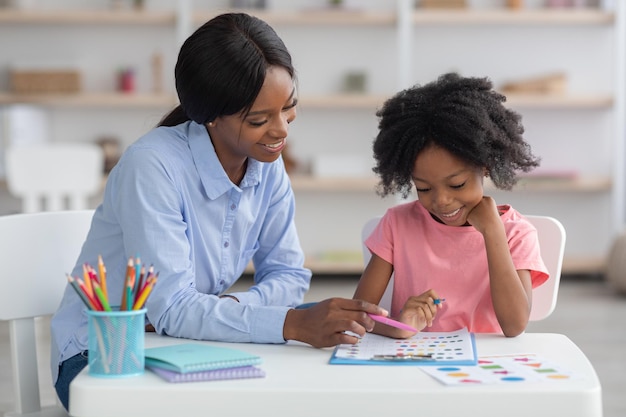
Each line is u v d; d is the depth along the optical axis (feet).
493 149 5.53
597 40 20.25
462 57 20.26
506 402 3.72
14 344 6.10
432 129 5.38
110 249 5.65
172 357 4.11
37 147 16.70
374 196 20.59
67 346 5.56
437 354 4.48
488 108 5.61
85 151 16.84
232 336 4.92
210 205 5.74
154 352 4.26
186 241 5.39
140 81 20.35
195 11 19.94
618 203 19.81
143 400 3.82
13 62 20.24
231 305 5.03
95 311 4.06
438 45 20.26
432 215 6.13
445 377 3.95
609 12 19.58
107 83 20.34
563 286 18.88
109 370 4.02
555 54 20.27
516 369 4.11
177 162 5.54
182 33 19.48
